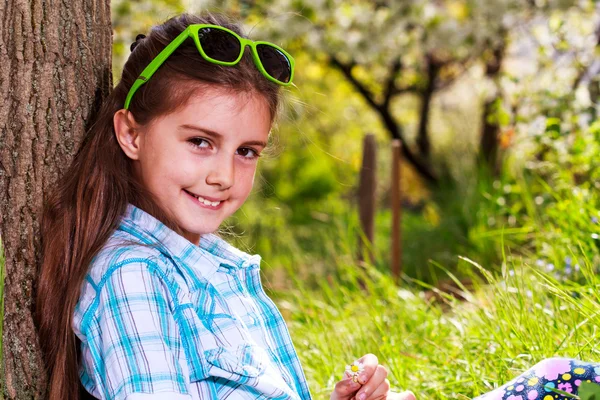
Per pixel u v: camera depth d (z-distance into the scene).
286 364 1.79
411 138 10.81
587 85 4.76
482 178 5.62
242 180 1.64
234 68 1.57
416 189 10.12
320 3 6.79
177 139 1.57
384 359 2.51
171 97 1.56
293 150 9.62
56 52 1.69
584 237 3.02
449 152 9.73
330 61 8.66
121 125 1.64
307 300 3.83
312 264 5.46
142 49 1.67
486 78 7.86
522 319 2.32
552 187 4.32
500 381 2.12
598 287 2.33
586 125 4.10
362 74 9.23
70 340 1.57
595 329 2.15
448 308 3.45
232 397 1.54
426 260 5.41
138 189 1.63
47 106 1.68
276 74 1.66
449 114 10.47
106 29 1.85
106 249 1.57
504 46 7.69
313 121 10.07
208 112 1.55
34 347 1.65
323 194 9.26
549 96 4.46
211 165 1.58
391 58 8.09
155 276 1.51
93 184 1.64
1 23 1.61
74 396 1.61
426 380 2.42
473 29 7.38
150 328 1.45
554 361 1.63
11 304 1.62
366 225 4.78
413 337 2.88
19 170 1.64
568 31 5.42
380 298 3.58
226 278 1.70
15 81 1.63
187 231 1.72
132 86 1.63
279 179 9.48
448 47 7.50
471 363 2.31
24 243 1.64
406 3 7.23
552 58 5.36
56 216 1.64
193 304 1.57
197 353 1.52
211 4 4.03
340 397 1.69
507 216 4.91
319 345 2.78
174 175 1.58
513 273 2.63
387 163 10.46
